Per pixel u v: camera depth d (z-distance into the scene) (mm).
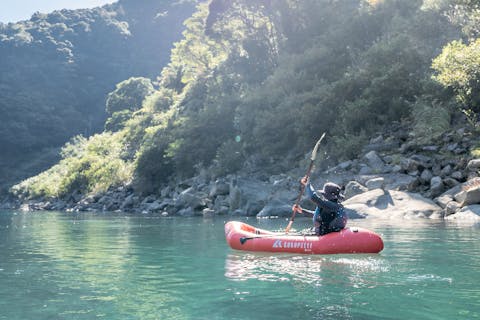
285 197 17734
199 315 3188
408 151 17953
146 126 51875
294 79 29203
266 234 7102
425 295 3688
